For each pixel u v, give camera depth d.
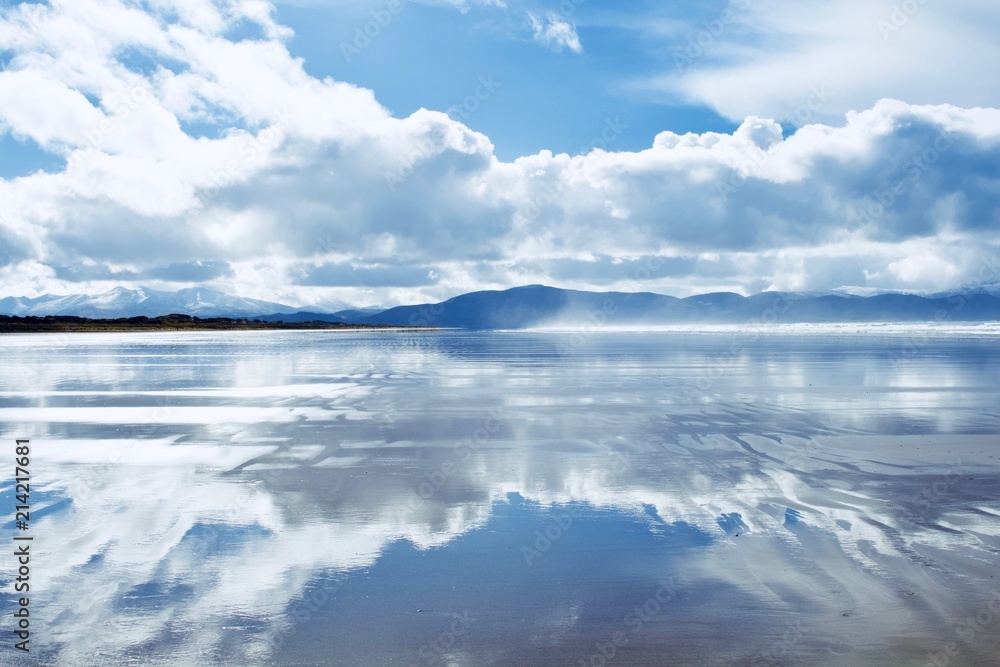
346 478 11.37
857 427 16.03
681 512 9.43
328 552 7.92
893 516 9.16
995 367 32.72
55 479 11.33
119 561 7.65
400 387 25.34
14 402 21.05
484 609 6.43
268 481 11.16
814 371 31.11
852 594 6.70
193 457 13.01
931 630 5.95
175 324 173.38
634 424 16.67
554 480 11.21
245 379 28.81
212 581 7.09
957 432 15.33
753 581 7.04
